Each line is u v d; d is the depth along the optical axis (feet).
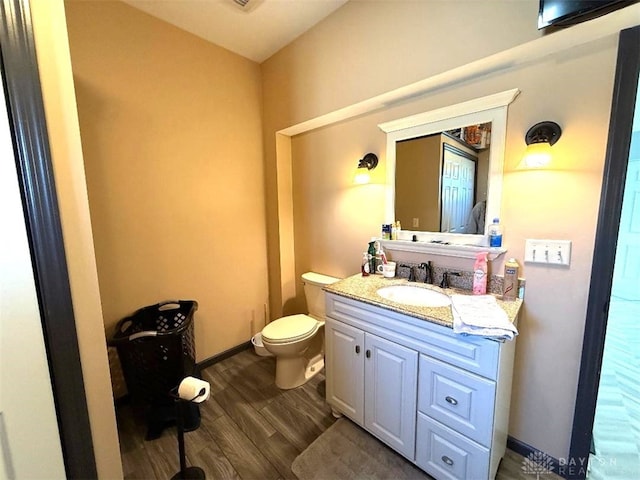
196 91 6.57
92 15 5.06
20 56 2.41
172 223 6.43
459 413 3.74
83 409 2.92
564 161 3.85
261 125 7.99
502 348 3.42
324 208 7.40
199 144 6.73
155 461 4.57
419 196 5.45
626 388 6.28
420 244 5.37
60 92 2.67
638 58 3.26
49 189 2.60
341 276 7.23
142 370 5.05
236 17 5.92
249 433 5.12
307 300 7.60
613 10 3.02
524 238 4.28
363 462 4.51
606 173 3.54
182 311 6.56
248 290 8.14
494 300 4.32
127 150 5.65
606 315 3.70
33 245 2.53
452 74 4.50
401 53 4.93
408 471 4.34
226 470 4.40
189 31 6.33
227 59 7.09
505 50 3.87
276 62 7.29
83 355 2.92
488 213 4.56
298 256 8.36
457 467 3.84
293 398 6.07
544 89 3.93
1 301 2.38
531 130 4.02
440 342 3.81
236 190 7.58
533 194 4.14
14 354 2.47
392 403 4.46
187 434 5.10
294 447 4.81
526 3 3.67
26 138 2.46
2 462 2.47
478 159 4.61
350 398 5.10
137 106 5.71
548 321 4.17
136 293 5.99
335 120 6.73
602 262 3.66
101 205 5.40
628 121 3.37
